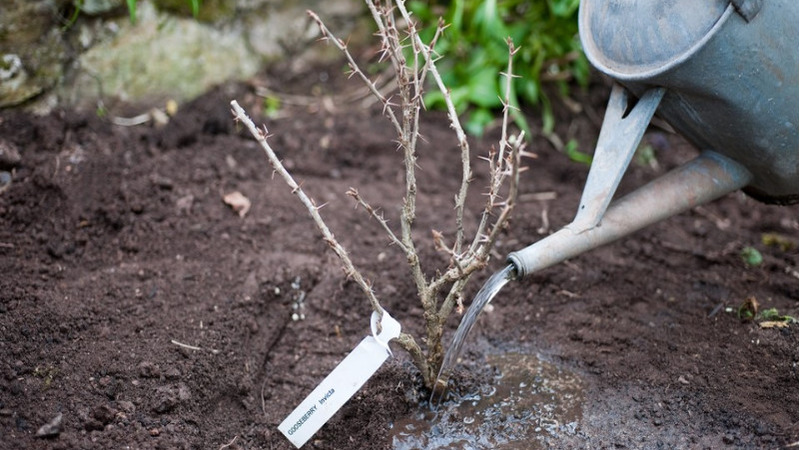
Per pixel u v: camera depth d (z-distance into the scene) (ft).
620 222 3.80
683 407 3.89
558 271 4.40
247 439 3.84
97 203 4.46
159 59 4.97
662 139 5.21
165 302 4.11
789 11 3.59
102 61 4.83
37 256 4.28
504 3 5.15
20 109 4.68
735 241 4.66
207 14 5.08
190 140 4.86
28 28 4.63
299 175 4.84
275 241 4.47
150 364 3.88
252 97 5.20
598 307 4.29
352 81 5.38
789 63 3.64
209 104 5.03
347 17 5.44
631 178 4.99
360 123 5.11
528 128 5.17
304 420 3.70
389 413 3.92
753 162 3.88
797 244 4.66
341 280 4.31
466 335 3.77
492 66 5.16
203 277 4.23
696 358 4.06
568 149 5.10
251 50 5.26
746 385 3.94
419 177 4.86
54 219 4.39
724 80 3.64
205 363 3.93
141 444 3.72
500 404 3.95
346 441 3.84
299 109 5.20
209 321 4.06
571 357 4.11
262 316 4.19
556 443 3.81
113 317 4.04
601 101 5.33
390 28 3.76
